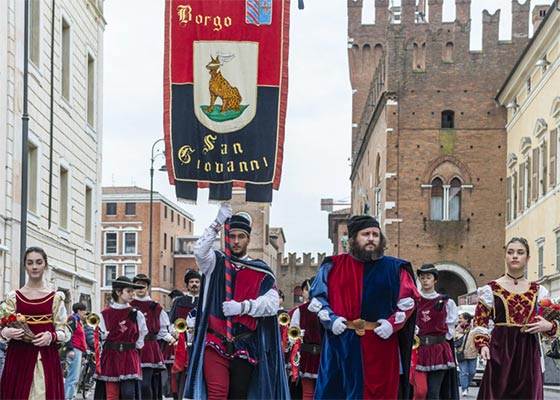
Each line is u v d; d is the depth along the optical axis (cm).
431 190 4791
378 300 851
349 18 7381
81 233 3238
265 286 949
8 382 1017
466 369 2305
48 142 2788
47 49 2791
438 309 1392
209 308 941
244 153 1073
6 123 2408
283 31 1082
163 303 8794
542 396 963
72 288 3062
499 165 4778
